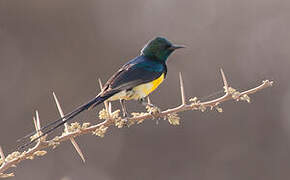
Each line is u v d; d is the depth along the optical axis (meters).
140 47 18.27
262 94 17.25
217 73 17.94
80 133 6.03
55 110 17.47
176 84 17.75
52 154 17.00
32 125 17.33
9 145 17.02
